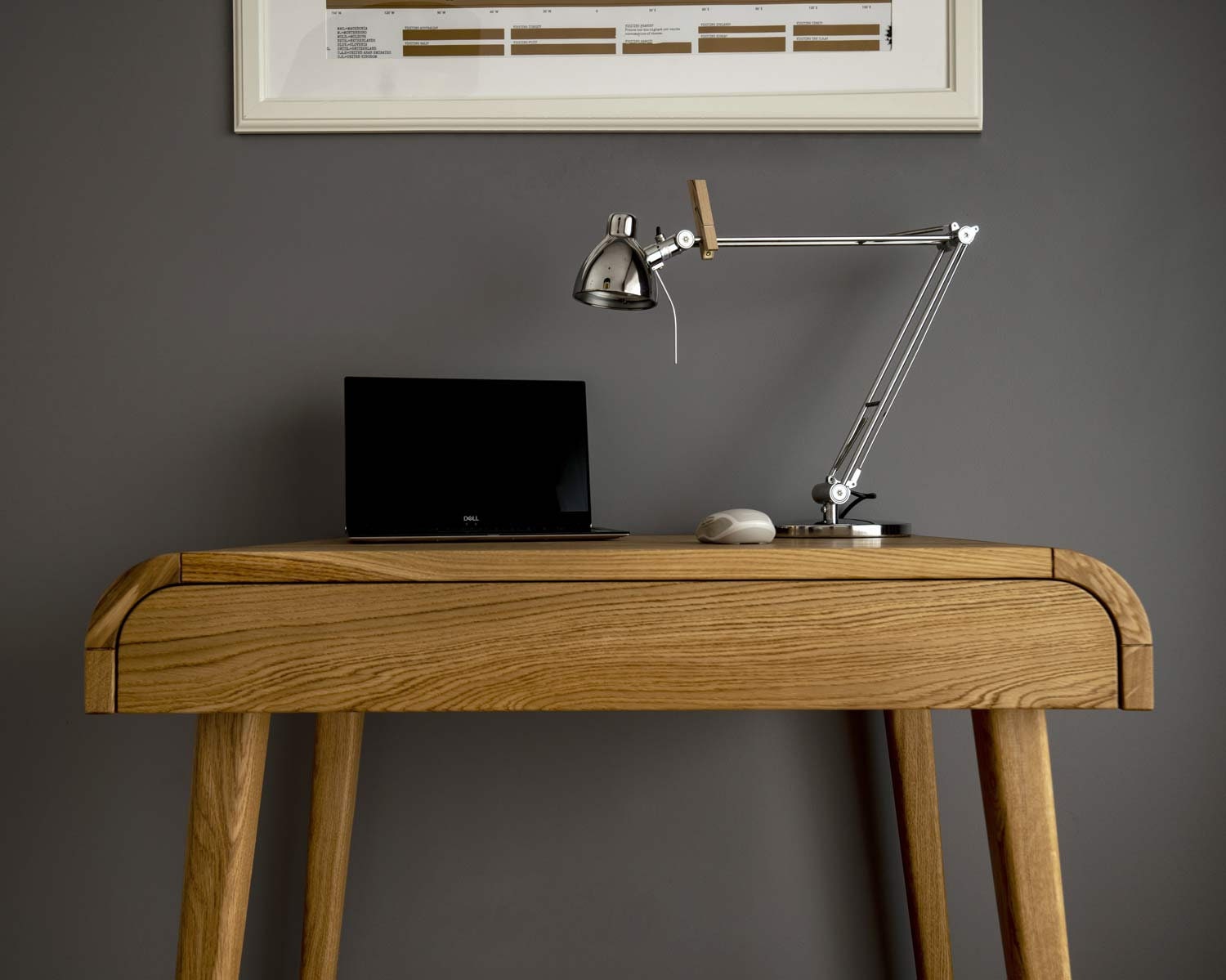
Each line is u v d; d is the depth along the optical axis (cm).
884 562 73
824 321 123
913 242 105
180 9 122
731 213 123
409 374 123
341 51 121
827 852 121
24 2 122
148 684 72
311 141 123
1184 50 122
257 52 121
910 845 111
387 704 72
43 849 121
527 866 122
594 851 122
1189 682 122
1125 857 121
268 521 122
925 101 120
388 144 123
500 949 121
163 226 122
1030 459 122
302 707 72
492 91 121
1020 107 123
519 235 123
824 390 123
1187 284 122
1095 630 73
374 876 122
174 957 121
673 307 123
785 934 121
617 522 122
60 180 122
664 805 122
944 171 123
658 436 123
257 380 122
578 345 123
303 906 121
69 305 122
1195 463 122
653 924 121
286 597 72
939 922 111
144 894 121
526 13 121
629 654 73
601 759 122
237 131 121
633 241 99
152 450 122
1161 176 122
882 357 123
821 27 121
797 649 73
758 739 122
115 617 72
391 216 123
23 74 122
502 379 119
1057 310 122
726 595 73
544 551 73
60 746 121
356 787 119
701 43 121
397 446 108
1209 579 122
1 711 121
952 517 122
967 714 122
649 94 121
